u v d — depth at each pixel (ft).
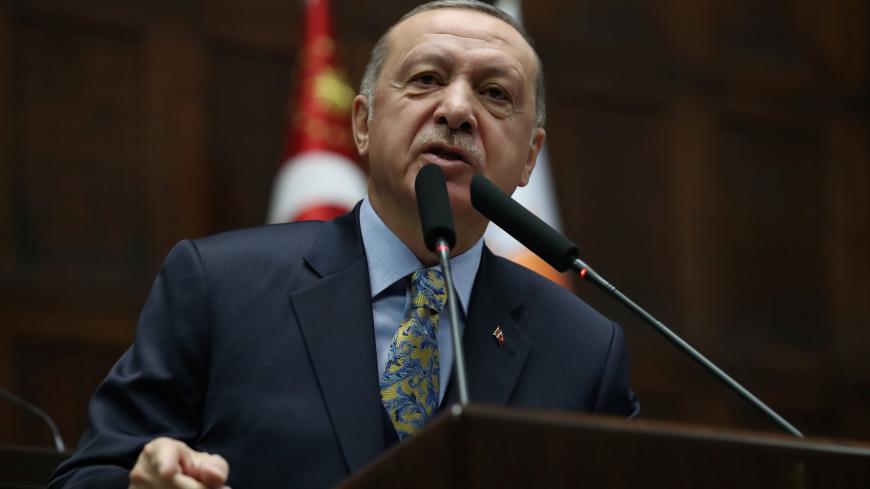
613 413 20.57
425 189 18.54
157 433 18.67
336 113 50.08
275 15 55.88
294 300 19.62
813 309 62.69
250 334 19.30
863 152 65.92
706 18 64.85
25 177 49.73
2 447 22.77
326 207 47.55
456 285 20.66
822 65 66.69
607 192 60.18
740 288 61.57
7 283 48.42
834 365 61.98
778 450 13.85
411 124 20.79
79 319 49.39
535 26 60.90
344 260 20.53
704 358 19.03
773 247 62.90
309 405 18.66
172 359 19.13
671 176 61.77
